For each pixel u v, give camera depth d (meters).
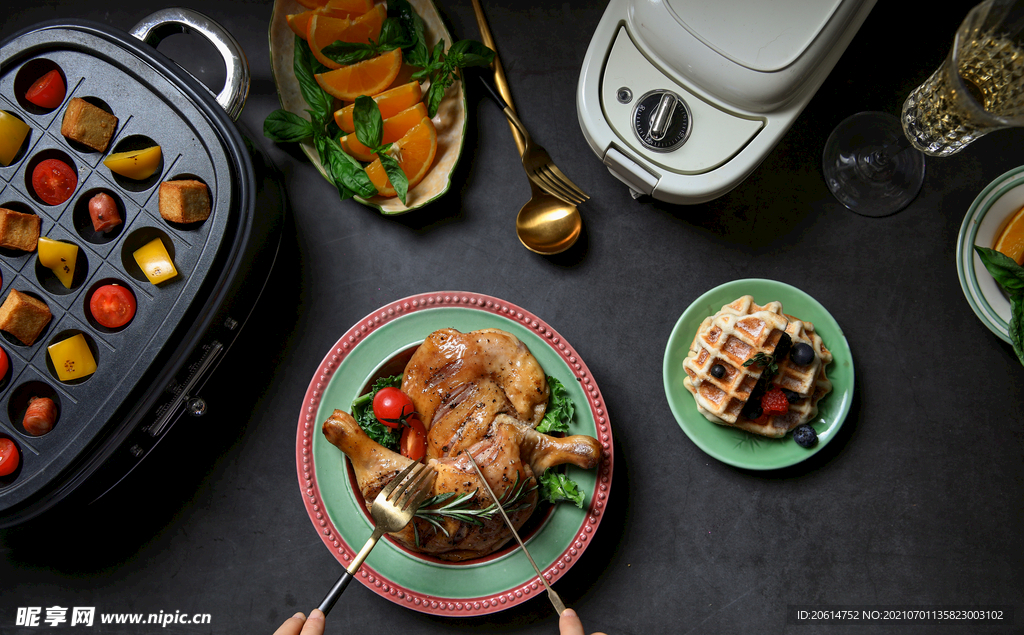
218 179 0.65
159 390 0.64
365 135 0.69
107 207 0.66
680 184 0.67
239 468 0.74
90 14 0.77
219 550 0.73
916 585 0.73
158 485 0.73
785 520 0.74
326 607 0.59
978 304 0.70
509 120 0.74
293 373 0.75
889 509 0.74
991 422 0.74
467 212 0.76
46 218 0.67
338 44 0.70
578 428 0.70
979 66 0.64
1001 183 0.69
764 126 0.66
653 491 0.74
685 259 0.76
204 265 0.64
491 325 0.71
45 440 0.64
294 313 0.75
